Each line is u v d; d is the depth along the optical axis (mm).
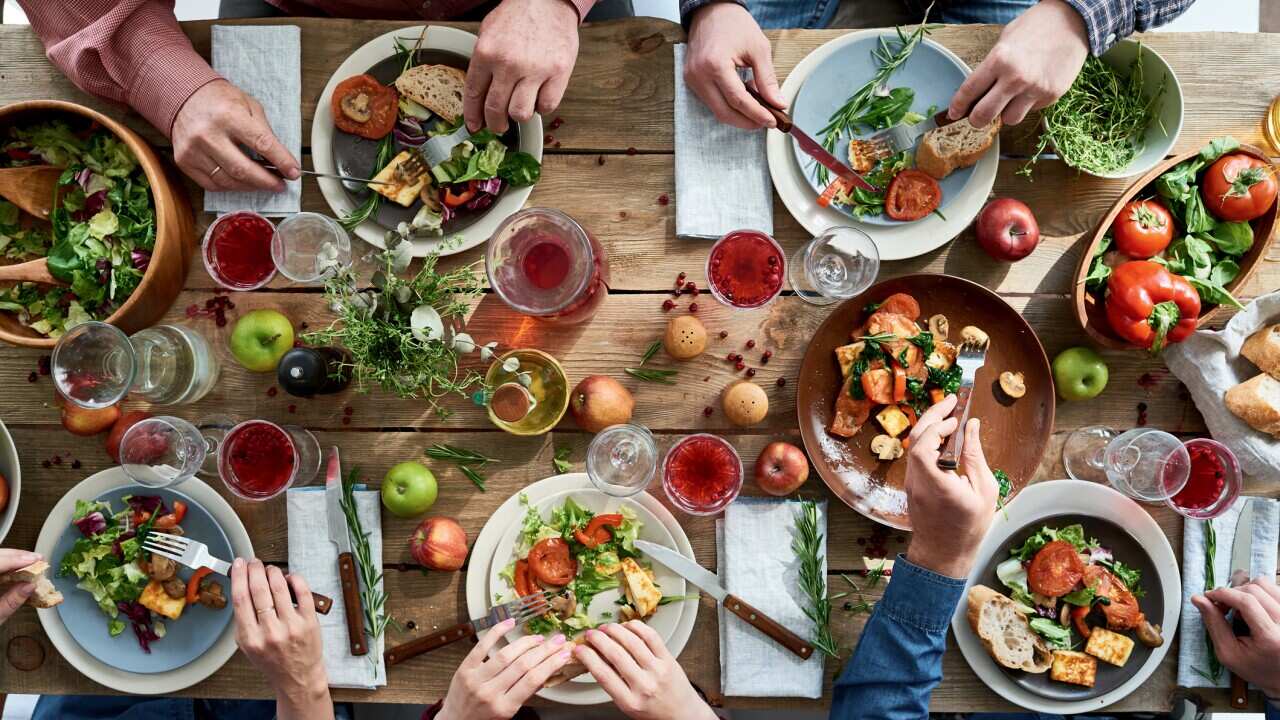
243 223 1605
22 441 1702
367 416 1706
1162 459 1597
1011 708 1705
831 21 2178
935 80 1665
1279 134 1692
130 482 1671
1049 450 1731
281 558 1710
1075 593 1663
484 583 1676
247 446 1624
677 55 1688
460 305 1550
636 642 1549
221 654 1673
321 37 1672
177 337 1633
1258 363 1634
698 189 1684
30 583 1527
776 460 1626
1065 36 1543
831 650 1647
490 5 1974
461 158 1609
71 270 1548
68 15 1551
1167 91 1612
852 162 1672
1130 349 1654
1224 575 1714
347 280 1427
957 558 1510
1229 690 1712
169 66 1555
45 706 2021
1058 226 1714
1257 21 2359
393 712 2244
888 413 1663
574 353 1715
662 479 1718
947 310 1681
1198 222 1632
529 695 1513
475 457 1696
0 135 1598
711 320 1716
